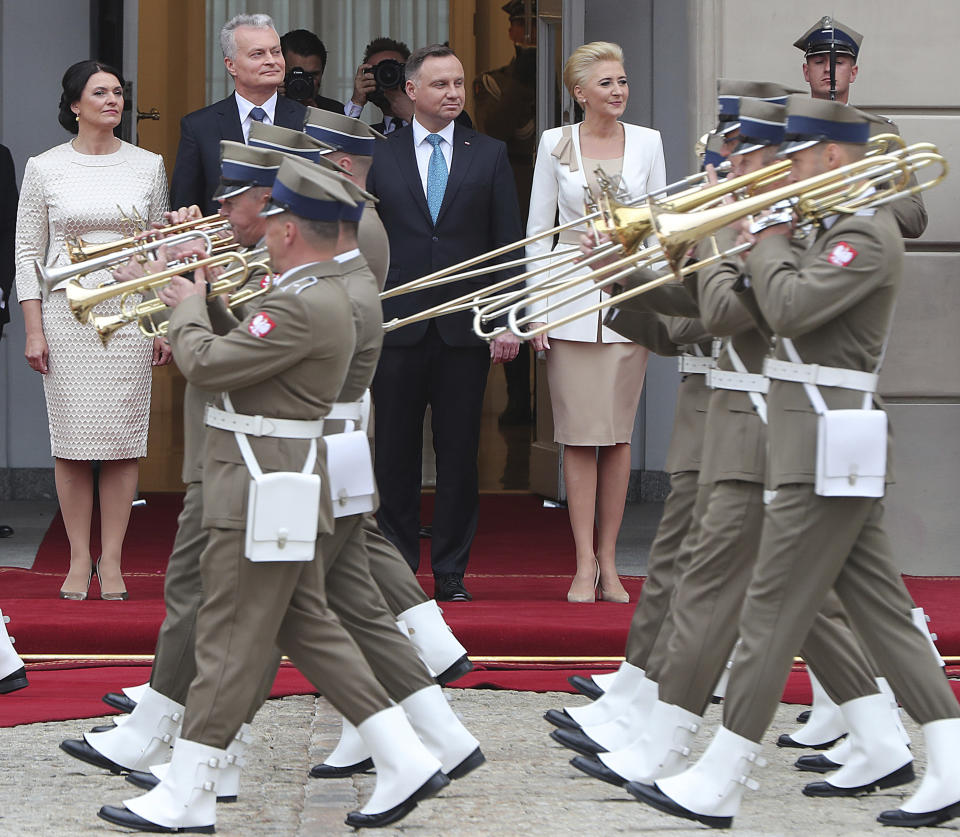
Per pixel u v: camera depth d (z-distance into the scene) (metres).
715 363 13.85
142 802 11.74
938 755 11.98
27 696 16.45
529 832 11.86
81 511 20.11
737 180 12.32
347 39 46.66
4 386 28.78
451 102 19.77
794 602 11.88
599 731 14.01
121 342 19.84
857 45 19.16
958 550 21.69
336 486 12.48
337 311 11.60
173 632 13.12
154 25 45.59
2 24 28.59
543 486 29.41
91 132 20.06
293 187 11.58
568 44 27.41
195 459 13.03
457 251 19.78
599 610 19.34
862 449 11.68
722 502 12.80
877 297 11.77
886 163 11.73
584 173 19.91
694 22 21.62
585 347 19.92
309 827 11.88
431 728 12.71
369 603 12.77
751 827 12.06
